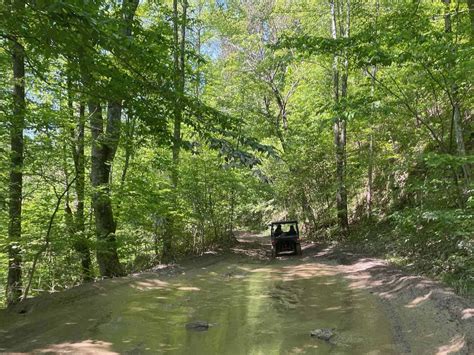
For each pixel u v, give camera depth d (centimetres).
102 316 733
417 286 818
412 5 965
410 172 1656
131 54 499
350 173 1883
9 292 1003
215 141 566
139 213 1283
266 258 1630
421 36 871
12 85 956
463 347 496
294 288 1005
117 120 1078
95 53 496
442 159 845
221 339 615
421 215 921
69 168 1101
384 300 821
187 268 1314
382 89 1067
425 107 1212
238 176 1784
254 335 634
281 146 2431
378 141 1673
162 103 582
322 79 2102
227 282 1108
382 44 949
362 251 1477
